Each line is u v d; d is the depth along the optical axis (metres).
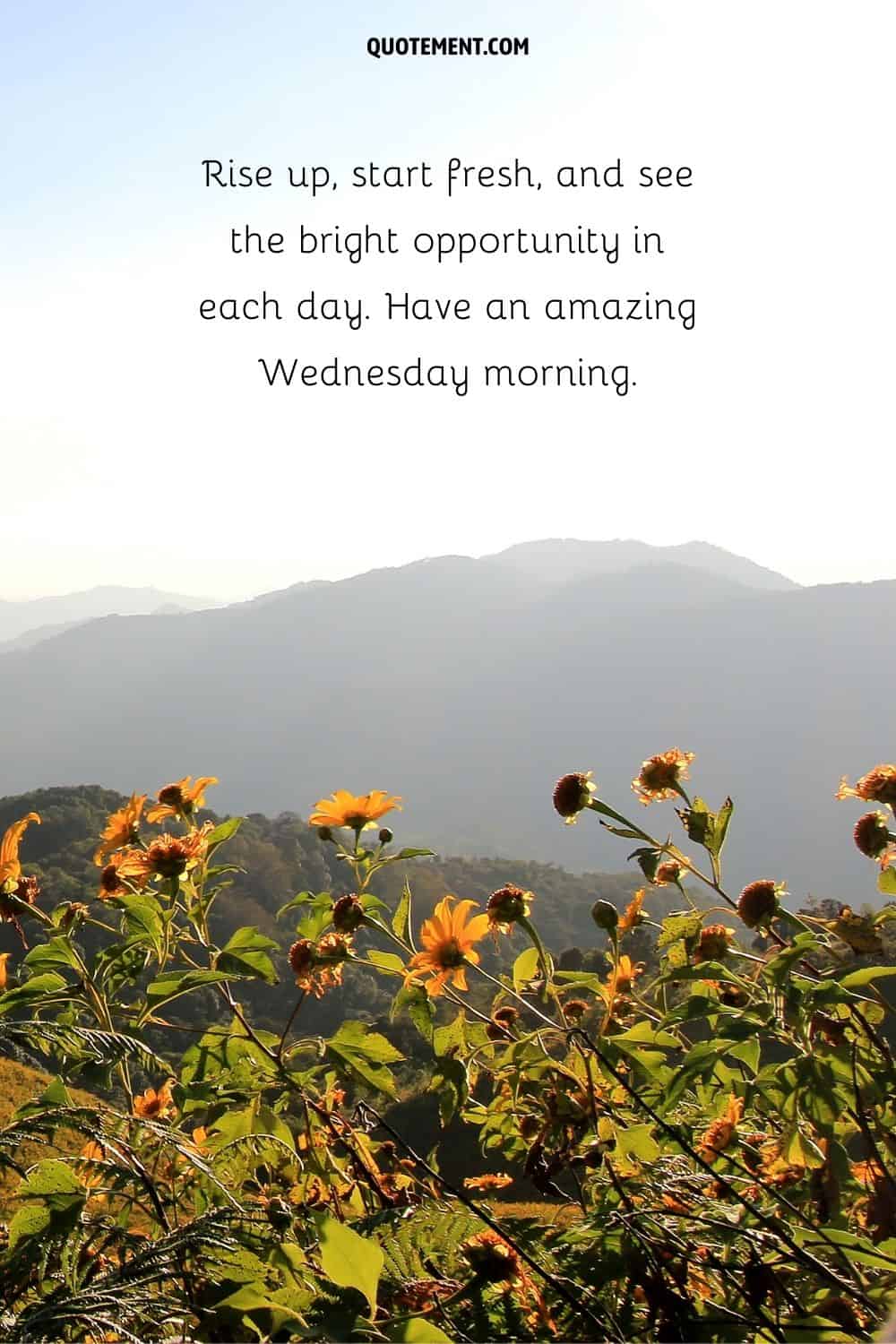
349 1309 1.58
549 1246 1.70
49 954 1.88
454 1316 1.64
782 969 1.72
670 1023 1.76
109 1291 1.54
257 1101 1.85
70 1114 1.65
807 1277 1.69
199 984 1.84
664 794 1.88
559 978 1.90
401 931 1.94
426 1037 1.88
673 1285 1.69
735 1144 1.83
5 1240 1.64
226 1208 1.64
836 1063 1.73
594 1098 1.81
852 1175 1.69
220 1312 1.55
